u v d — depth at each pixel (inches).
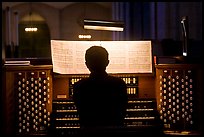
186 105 177.2
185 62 183.5
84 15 696.4
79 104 159.2
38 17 684.7
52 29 690.8
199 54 350.0
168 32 467.2
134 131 156.6
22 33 628.1
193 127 176.6
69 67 179.0
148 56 180.7
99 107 158.2
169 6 462.6
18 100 174.9
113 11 626.8
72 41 181.0
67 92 179.9
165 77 178.1
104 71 158.6
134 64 180.4
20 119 174.6
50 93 176.4
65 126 171.5
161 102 177.5
